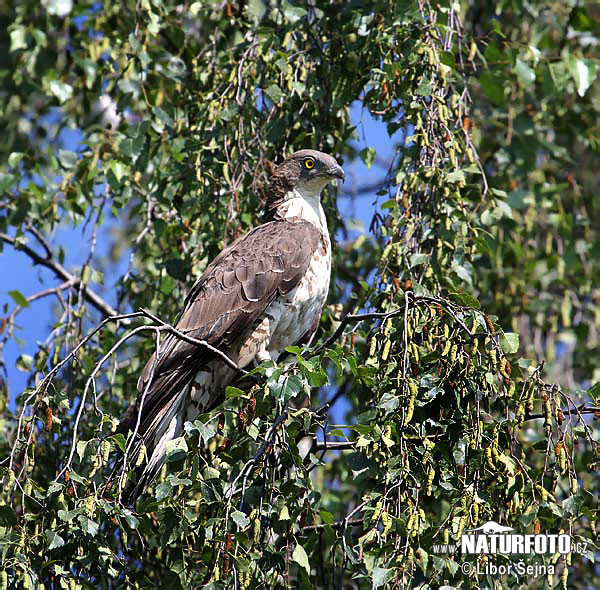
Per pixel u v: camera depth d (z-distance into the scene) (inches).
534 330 555.2
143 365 453.4
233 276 425.4
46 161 561.6
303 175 454.6
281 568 311.4
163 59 489.4
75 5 547.8
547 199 540.4
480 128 543.5
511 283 532.1
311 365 327.0
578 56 521.7
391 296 377.4
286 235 436.8
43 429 394.3
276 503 315.0
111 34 524.4
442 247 395.9
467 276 389.4
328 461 501.7
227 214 430.0
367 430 320.8
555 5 563.5
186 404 424.2
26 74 564.1
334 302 484.4
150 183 480.1
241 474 318.3
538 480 323.6
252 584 308.2
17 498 378.9
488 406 336.8
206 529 307.1
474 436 322.3
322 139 458.9
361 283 393.7
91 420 432.8
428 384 325.4
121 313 473.1
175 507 317.4
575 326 539.2
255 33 445.7
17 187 504.1
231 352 428.1
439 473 334.6
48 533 309.1
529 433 473.7
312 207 460.4
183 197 453.1
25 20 554.9
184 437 329.1
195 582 324.5
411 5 412.5
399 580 298.7
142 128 453.1
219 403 433.4
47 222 507.2
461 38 450.9
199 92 456.4
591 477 447.5
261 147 438.6
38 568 320.2
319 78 448.1
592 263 566.3
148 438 393.1
